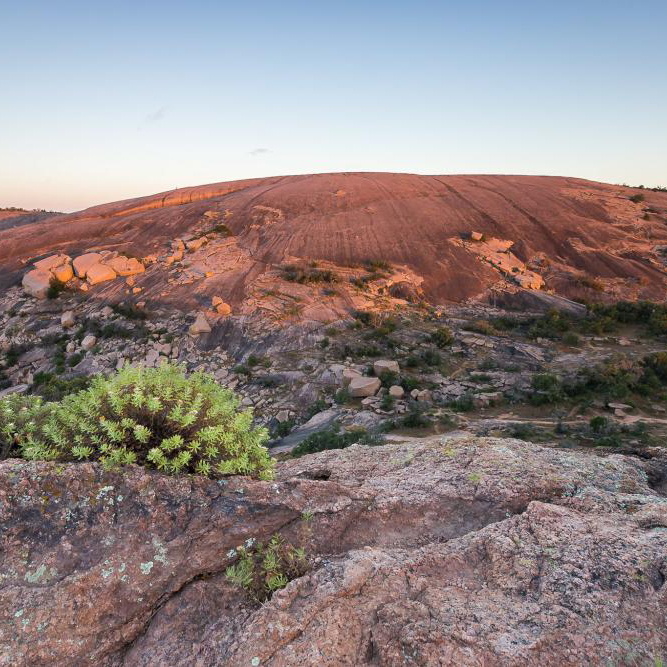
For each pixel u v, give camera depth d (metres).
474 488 3.88
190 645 2.67
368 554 3.18
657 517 3.38
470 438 5.08
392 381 25.97
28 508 3.00
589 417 21.38
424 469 4.31
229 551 3.15
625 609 2.64
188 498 3.27
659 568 2.86
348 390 25.58
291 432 23.25
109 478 3.20
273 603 2.80
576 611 2.66
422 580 2.97
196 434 3.47
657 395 23.77
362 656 2.55
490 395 23.97
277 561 3.15
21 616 2.59
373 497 3.81
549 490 3.87
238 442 3.68
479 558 3.16
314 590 2.87
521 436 18.47
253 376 28.67
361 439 17.64
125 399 3.41
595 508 3.57
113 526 3.04
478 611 2.74
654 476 4.38
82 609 2.70
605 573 2.87
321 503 3.60
